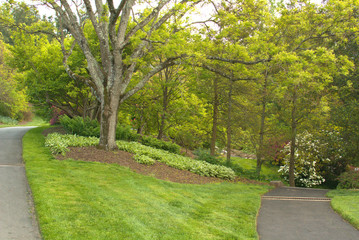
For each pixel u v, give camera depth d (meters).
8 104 41.59
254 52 13.66
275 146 20.44
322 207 9.91
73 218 6.04
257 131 19.12
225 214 8.18
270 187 13.80
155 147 18.39
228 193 10.99
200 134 23.44
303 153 20.61
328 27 13.37
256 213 8.68
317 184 20.70
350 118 16.64
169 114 21.27
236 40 14.89
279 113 19.19
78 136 16.08
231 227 7.17
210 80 18.14
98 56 19.44
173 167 13.70
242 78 15.88
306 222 8.05
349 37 16.86
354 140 16.59
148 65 19.05
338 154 19.17
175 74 20.78
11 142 16.22
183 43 12.37
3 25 15.99
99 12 13.75
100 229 5.73
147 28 15.39
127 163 12.23
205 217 7.64
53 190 7.55
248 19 13.45
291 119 18.75
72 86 20.19
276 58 11.70
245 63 13.14
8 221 5.74
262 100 17.59
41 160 10.78
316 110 17.08
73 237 5.25
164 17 13.61
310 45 15.29
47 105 24.33
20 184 8.05
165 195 9.02
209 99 19.36
